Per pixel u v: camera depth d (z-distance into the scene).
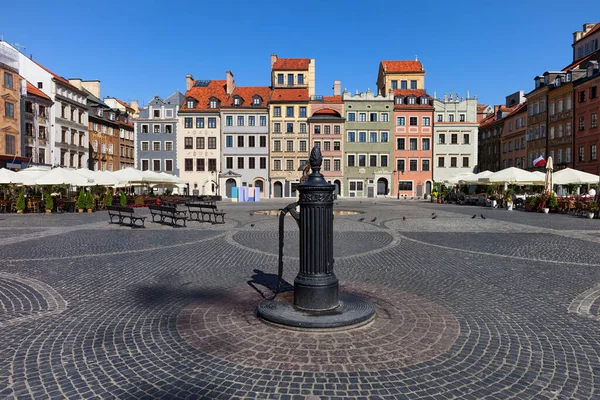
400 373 4.21
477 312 6.20
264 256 10.91
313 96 64.88
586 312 6.24
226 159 64.69
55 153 48.50
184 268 9.35
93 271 8.99
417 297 6.98
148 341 5.05
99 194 34.00
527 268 9.41
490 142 68.62
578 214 25.16
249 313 6.08
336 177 64.62
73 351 4.78
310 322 5.31
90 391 3.89
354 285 7.80
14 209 28.00
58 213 26.84
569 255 11.09
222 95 68.50
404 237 14.66
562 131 46.28
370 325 5.57
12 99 41.34
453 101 65.62
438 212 28.58
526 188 45.09
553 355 4.69
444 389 3.91
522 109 55.97
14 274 8.67
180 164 64.56
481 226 18.56
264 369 4.30
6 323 5.70
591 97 41.38
